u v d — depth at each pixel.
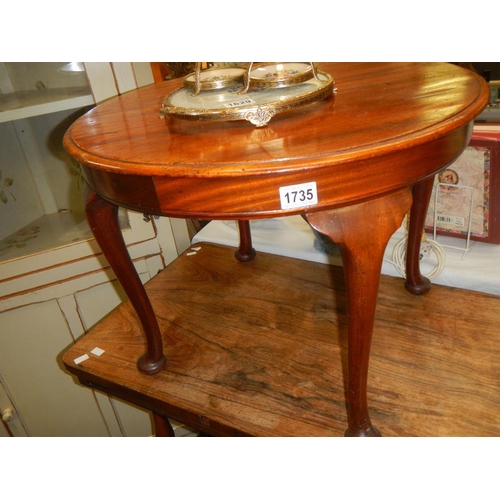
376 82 0.69
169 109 0.61
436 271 0.92
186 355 0.84
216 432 0.73
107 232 0.69
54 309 1.06
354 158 0.46
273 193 0.49
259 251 1.13
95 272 1.05
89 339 0.91
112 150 0.57
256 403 0.73
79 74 0.94
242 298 0.97
